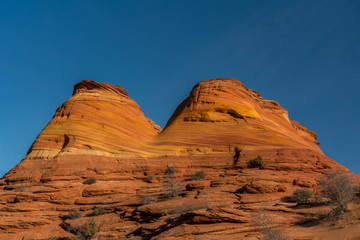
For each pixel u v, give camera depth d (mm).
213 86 50250
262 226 16250
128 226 23016
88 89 50250
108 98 47781
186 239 16359
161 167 37688
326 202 19422
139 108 51938
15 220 25203
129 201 27453
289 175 31844
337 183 17500
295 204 21250
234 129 43469
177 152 40969
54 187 30547
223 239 15812
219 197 24500
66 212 27516
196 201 23906
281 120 54750
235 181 28328
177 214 21672
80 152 37719
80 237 22344
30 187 31531
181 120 46875
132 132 45531
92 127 41969
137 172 37188
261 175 30094
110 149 40125
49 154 37906
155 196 27875
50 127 41688
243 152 38156
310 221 17125
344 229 14312
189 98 51344
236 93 49250
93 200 28750
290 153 37031
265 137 41625
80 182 33625
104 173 35812
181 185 30203
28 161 37031
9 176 35625
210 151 40469
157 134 49281
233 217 17625
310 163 35594
